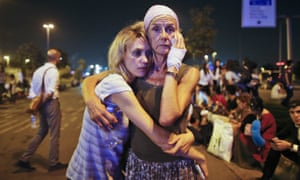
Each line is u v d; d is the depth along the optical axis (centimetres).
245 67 993
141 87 205
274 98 1305
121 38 209
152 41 199
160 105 194
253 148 561
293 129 444
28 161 562
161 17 196
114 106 211
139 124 194
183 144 195
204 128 727
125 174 218
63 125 1122
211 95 971
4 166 586
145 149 203
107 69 236
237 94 834
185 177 203
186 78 196
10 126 1131
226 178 515
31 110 534
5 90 2244
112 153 221
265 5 1599
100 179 225
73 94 3350
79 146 234
